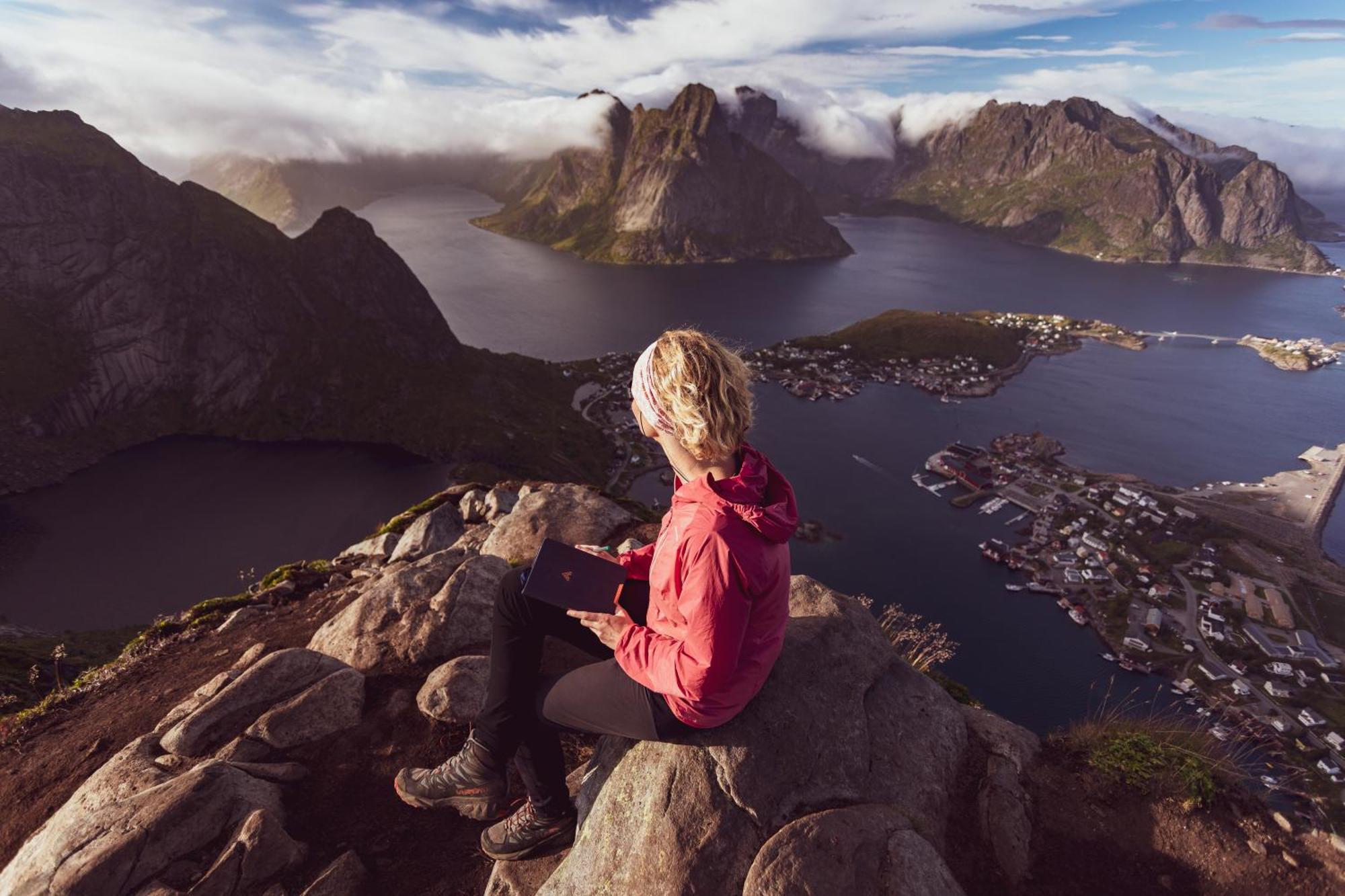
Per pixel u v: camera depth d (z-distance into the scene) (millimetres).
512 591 3436
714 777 3504
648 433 2830
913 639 8453
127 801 4289
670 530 2730
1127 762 4703
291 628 8164
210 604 9125
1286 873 4156
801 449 167625
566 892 3525
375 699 5660
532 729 3643
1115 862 4207
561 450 185000
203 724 5094
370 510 152875
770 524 2580
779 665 4176
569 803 3875
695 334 2619
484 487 13477
